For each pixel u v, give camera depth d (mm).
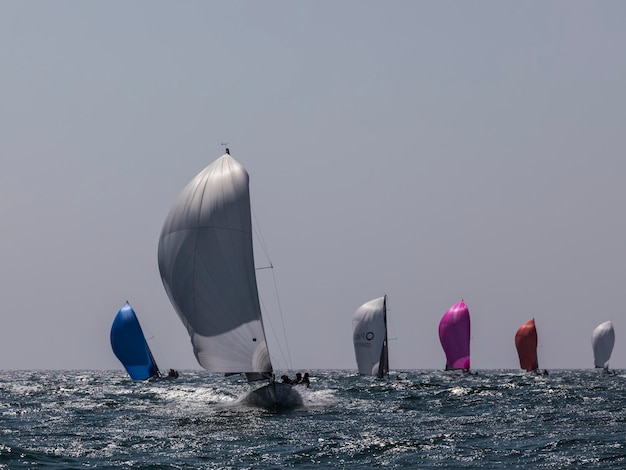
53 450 122250
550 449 121000
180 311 178125
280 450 122750
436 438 133500
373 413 177750
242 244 176250
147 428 152000
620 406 193750
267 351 176125
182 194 178000
